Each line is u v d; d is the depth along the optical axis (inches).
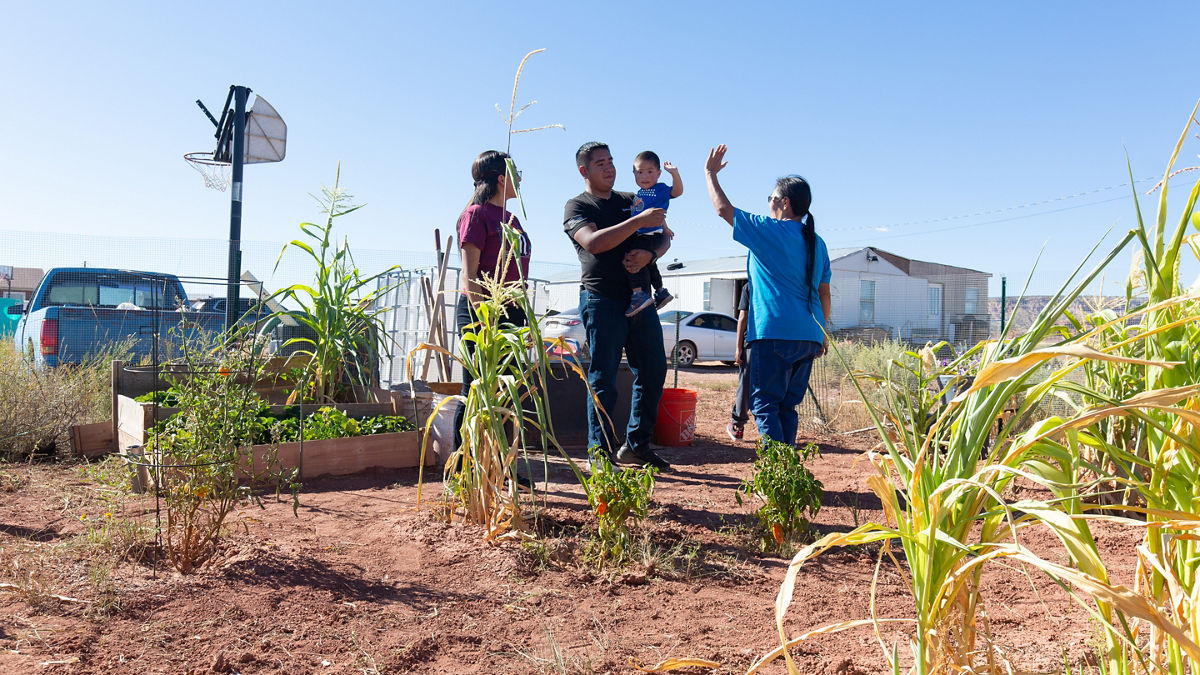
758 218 169.2
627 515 126.3
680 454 238.4
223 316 337.7
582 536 137.1
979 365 66.2
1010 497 160.9
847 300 1052.5
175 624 95.9
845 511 163.9
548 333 617.0
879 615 106.1
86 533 125.7
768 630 101.0
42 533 130.5
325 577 113.8
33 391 223.0
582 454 228.1
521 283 137.5
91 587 103.9
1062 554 133.3
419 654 92.0
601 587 114.5
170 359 233.0
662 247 194.1
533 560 122.9
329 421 198.4
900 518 59.7
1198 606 52.5
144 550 118.8
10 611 96.5
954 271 1161.4
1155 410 57.8
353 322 234.4
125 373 211.2
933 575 56.2
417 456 199.2
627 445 199.6
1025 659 88.2
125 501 152.5
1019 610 107.6
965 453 56.7
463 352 140.9
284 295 229.3
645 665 89.6
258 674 85.6
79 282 398.6
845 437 285.9
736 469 214.5
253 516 145.1
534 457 221.0
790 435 180.4
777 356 168.9
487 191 167.3
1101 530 146.0
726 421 329.7
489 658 91.8
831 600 112.1
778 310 167.8
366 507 155.6
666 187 203.5
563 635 98.3
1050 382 54.4
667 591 114.3
